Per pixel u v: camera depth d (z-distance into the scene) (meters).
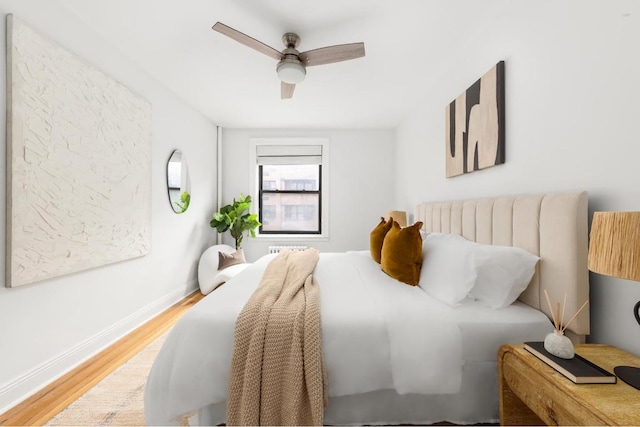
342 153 4.52
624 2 1.05
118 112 2.24
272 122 4.20
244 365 1.10
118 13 1.87
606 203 1.13
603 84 1.13
